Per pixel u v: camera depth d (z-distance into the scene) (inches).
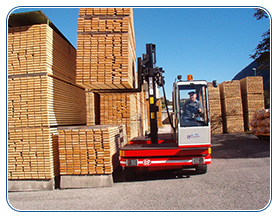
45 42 254.1
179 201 185.9
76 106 340.8
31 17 258.8
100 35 265.4
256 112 461.7
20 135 251.4
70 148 244.2
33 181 249.8
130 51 288.0
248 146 402.3
